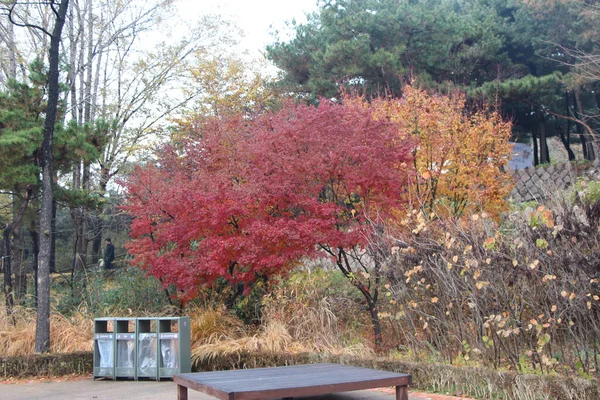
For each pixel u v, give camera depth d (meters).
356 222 10.44
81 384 9.88
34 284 17.02
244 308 12.33
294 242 10.15
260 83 24.69
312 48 24.34
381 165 10.24
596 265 6.93
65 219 28.38
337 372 6.71
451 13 24.73
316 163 10.33
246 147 11.80
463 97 18.30
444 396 7.55
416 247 8.95
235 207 10.60
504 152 13.93
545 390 6.76
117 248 28.83
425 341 8.98
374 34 23.34
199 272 10.82
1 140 12.06
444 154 13.16
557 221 7.50
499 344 7.95
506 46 27.22
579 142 32.62
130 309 12.55
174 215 11.74
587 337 7.22
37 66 13.81
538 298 7.59
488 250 7.90
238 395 5.46
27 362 10.73
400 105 13.97
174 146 17.41
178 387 6.77
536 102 23.42
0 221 20.53
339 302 11.86
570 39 23.62
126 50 23.86
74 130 13.77
